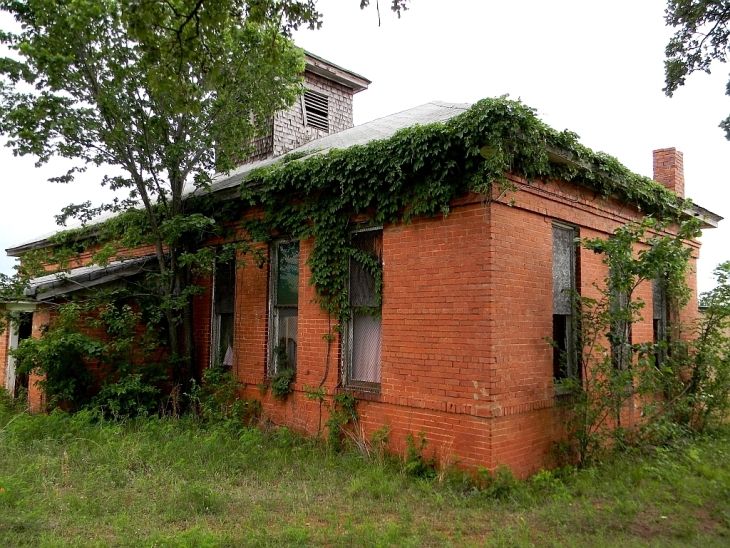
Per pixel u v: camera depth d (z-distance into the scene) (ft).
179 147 34.01
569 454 26.71
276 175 31.40
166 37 22.20
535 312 25.90
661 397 33.22
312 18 21.58
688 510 20.12
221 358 37.81
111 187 35.55
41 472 23.29
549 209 27.22
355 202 28.45
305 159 30.89
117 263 40.73
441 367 24.85
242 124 36.29
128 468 24.20
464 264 24.40
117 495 20.88
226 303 37.47
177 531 17.74
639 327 35.27
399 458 25.73
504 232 24.38
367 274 29.12
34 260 35.42
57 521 18.34
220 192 35.65
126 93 32.76
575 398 26.86
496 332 23.49
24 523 17.72
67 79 31.81
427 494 21.98
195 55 21.70
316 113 51.93
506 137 22.72
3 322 37.88
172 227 33.30
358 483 22.53
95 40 31.17
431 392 25.12
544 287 26.63
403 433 26.09
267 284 34.32
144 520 18.61
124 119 32.94
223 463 25.34
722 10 28.84
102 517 18.92
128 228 36.37
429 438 25.00
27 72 31.07
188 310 37.01
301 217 31.60
